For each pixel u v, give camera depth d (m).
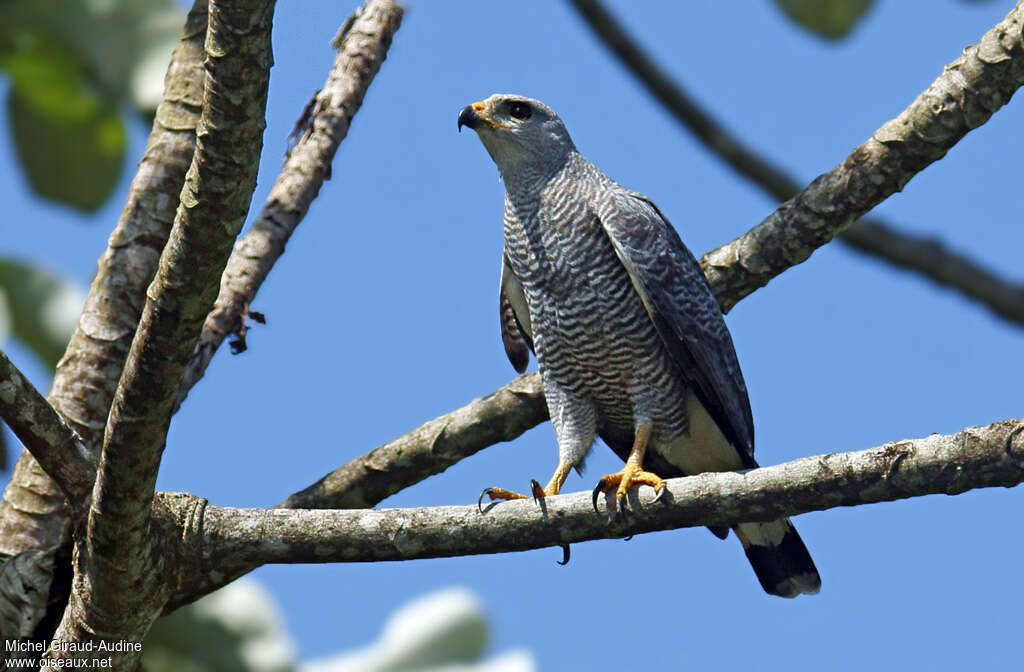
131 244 8.75
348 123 10.29
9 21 8.50
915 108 9.28
